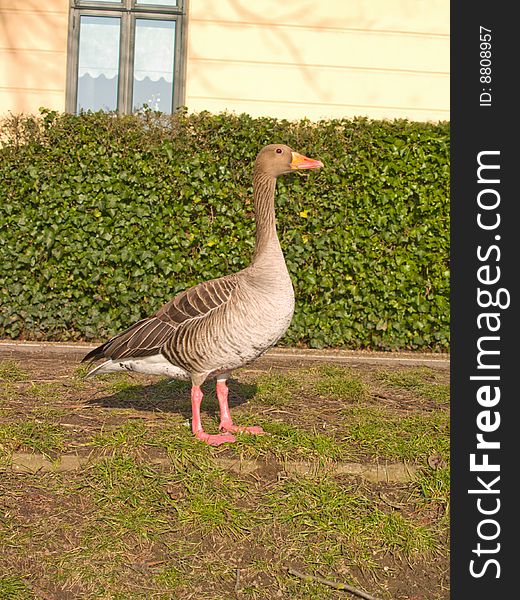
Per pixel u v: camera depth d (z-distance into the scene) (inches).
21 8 460.8
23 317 417.4
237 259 417.4
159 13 467.8
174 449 219.0
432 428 251.0
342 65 473.7
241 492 207.5
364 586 183.6
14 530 189.8
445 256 422.6
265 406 273.7
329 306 422.6
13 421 240.5
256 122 414.9
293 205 415.8
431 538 197.8
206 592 176.6
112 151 412.2
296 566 186.7
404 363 387.5
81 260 412.8
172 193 414.6
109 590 174.6
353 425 248.2
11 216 412.5
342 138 417.1
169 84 473.4
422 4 474.6
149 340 226.8
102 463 214.2
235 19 468.8
